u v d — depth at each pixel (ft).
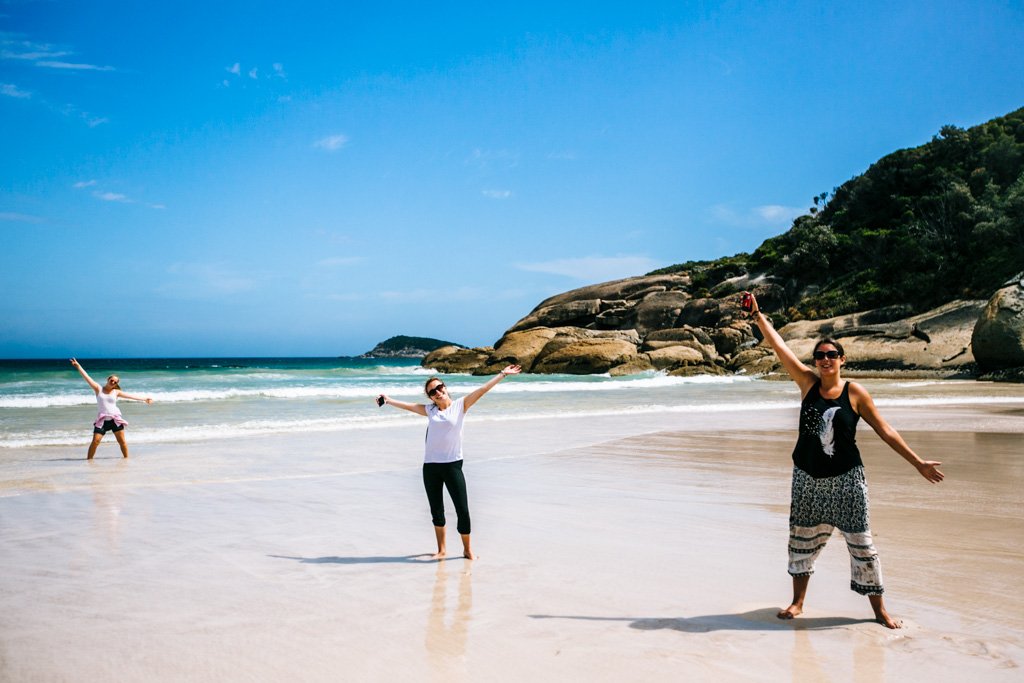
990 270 165.78
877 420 13.98
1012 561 18.60
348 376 154.20
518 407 73.31
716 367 162.71
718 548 20.20
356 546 20.71
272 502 27.02
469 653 12.91
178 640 13.61
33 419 57.67
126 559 19.34
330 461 37.11
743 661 12.44
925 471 13.38
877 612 14.19
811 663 12.34
